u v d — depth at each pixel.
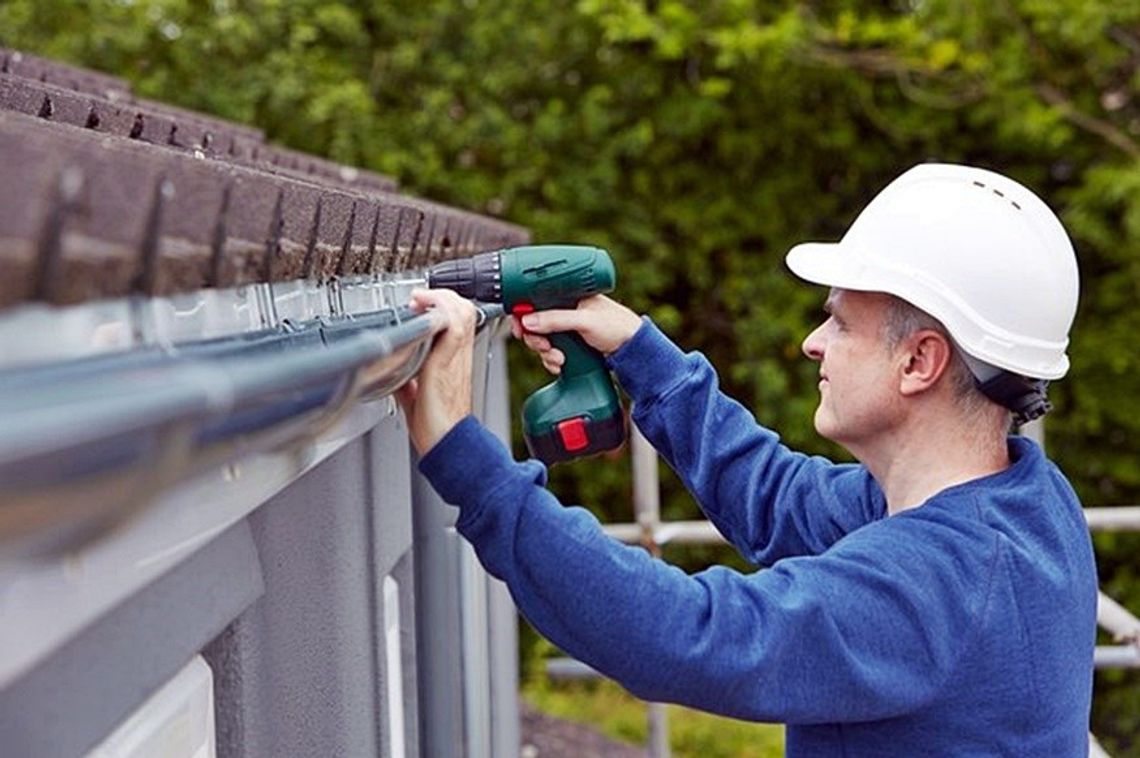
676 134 9.84
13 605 0.72
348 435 1.72
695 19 9.30
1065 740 1.75
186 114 4.84
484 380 2.51
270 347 1.01
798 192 10.16
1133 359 9.87
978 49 9.34
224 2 9.82
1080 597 1.81
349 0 10.06
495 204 9.96
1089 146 9.84
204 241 0.93
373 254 1.61
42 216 0.67
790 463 2.32
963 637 1.65
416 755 3.22
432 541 3.52
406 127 9.78
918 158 10.22
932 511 1.74
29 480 0.56
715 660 1.53
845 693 1.59
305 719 1.92
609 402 1.97
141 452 0.64
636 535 5.91
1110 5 8.69
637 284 9.93
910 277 1.81
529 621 1.58
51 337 0.72
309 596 1.95
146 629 1.24
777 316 9.95
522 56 9.85
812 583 1.61
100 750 1.18
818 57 9.37
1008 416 1.89
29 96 1.83
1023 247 1.82
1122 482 10.24
